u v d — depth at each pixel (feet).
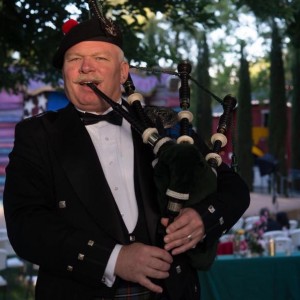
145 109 7.11
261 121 86.53
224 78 69.15
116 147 6.75
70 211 6.35
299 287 18.16
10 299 22.38
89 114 6.75
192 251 6.43
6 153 52.49
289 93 66.03
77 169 6.40
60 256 5.98
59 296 6.29
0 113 52.31
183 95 7.21
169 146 6.15
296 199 61.00
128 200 6.60
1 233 26.63
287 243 21.27
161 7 16.97
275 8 16.35
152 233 6.48
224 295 17.85
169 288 6.40
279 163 61.52
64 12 15.97
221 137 7.08
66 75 6.70
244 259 18.12
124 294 6.43
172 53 16.79
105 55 6.64
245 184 6.97
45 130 6.61
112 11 16.67
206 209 6.19
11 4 16.38
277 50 30.14
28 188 6.32
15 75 22.88
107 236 6.28
